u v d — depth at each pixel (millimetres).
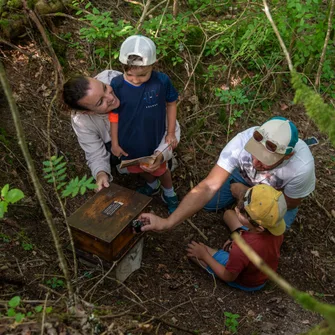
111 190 2576
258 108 4289
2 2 3418
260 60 4359
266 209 2422
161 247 2967
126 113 2643
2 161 2852
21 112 3209
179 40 3891
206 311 2580
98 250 2346
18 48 3398
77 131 2809
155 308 2467
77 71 3633
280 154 2535
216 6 4422
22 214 2680
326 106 1482
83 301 2004
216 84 4203
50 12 3666
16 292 2219
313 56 4273
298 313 2715
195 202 2713
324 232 3447
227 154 2830
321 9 4406
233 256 2605
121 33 3359
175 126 2918
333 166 3992
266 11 1851
